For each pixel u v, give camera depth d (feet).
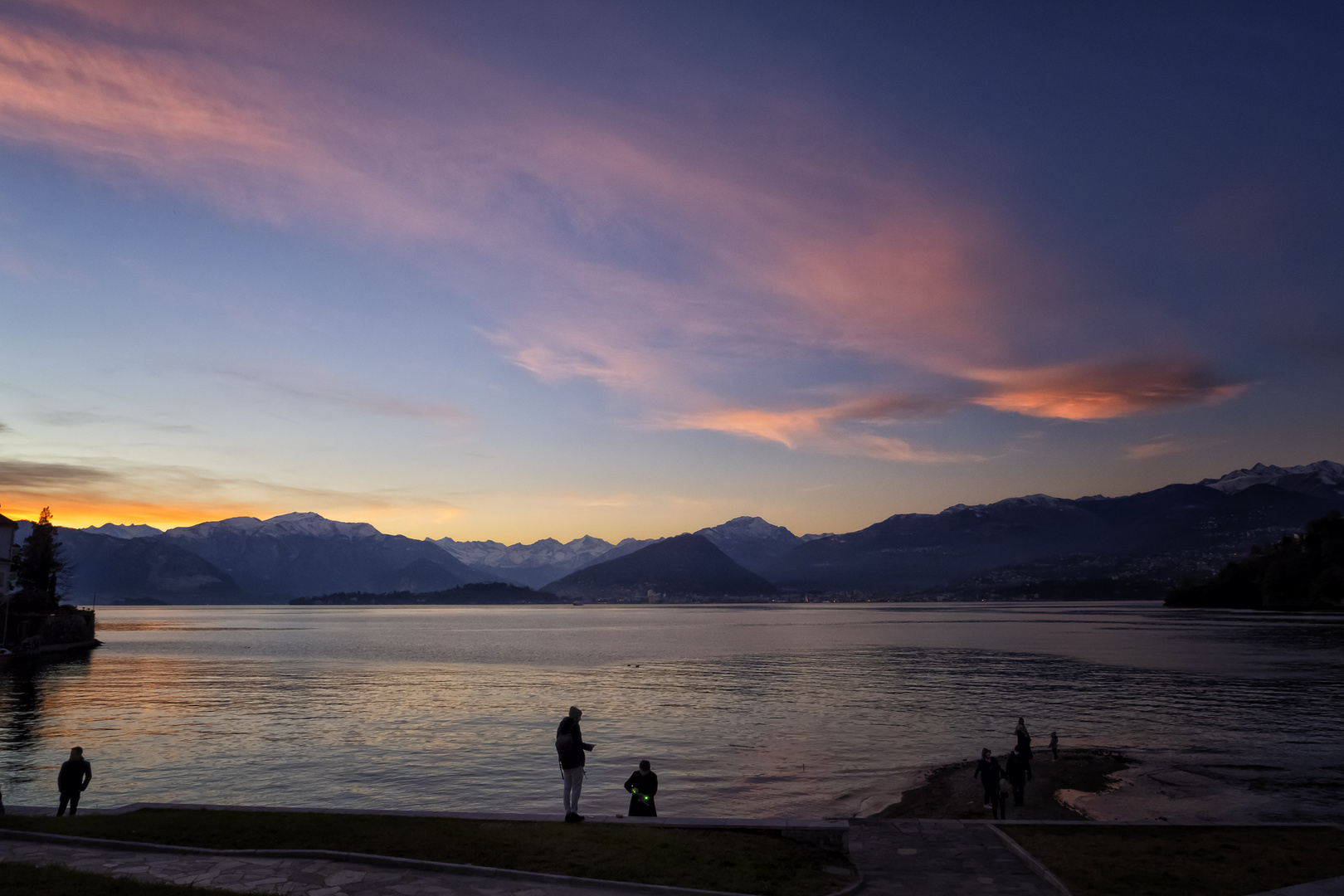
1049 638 645.51
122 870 56.03
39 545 528.22
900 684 327.88
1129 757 165.17
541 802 136.56
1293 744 180.86
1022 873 60.23
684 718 235.40
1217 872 59.31
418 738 200.64
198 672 384.88
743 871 57.31
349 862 58.39
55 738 199.72
